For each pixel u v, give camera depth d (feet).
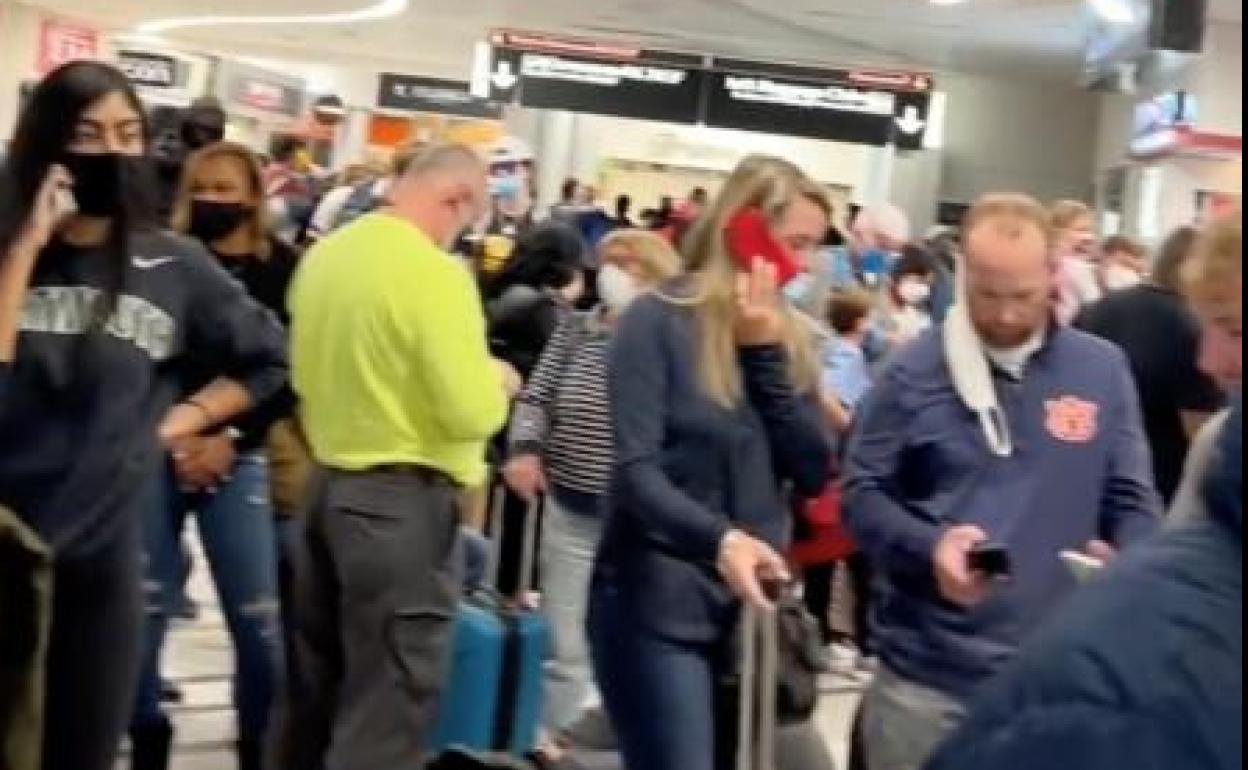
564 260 19.97
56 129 9.87
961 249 9.70
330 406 12.87
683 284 10.53
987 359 9.60
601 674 10.72
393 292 12.60
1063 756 4.12
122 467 10.23
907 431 9.69
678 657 10.41
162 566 14.37
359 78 94.73
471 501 18.11
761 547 10.00
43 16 80.38
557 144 79.97
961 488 9.53
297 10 71.61
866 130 58.34
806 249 10.62
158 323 10.46
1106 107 68.23
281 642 14.92
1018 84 70.85
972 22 54.80
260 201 15.15
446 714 14.97
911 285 29.50
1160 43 29.89
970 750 4.32
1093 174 69.72
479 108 82.74
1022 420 9.53
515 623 15.38
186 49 93.25
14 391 9.95
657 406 10.34
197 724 17.54
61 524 10.03
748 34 63.77
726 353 10.36
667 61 59.11
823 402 11.57
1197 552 4.25
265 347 11.19
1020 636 9.37
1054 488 9.47
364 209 23.43
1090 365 9.64
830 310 23.25
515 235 25.73
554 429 16.58
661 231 26.91
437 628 12.97
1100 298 14.99
